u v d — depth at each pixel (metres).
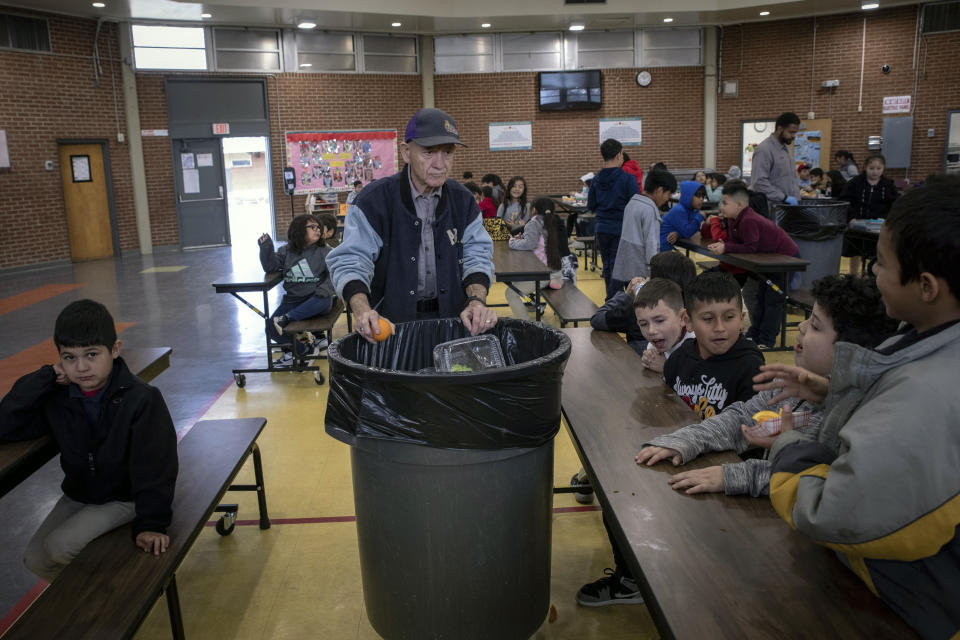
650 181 5.92
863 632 1.10
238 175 16.97
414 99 14.52
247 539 2.97
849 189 8.03
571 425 1.98
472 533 1.62
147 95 12.60
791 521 1.23
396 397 1.55
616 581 2.42
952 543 1.05
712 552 1.32
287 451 3.93
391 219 2.35
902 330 1.25
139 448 1.98
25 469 2.13
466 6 12.76
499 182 10.09
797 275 5.62
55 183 11.62
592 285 8.75
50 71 11.41
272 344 5.83
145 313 7.77
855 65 13.95
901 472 1.00
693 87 14.79
